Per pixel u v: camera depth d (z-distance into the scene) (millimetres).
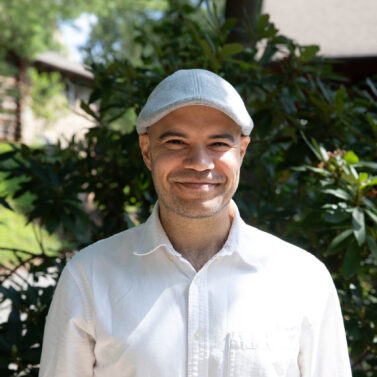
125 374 1143
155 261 1213
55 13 12344
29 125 13422
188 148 1137
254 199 2537
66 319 1188
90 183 2414
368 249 1914
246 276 1204
